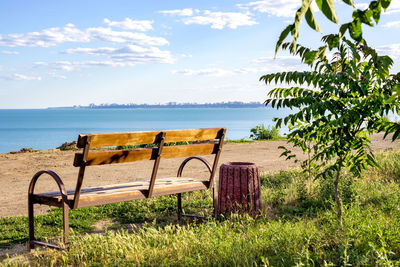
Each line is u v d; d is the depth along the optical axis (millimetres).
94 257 4246
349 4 1702
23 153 16828
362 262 3541
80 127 144250
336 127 4504
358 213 4988
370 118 4516
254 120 191500
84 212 6949
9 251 4961
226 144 20281
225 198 6121
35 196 4809
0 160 14719
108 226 6121
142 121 198375
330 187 7000
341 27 2742
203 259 4047
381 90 4238
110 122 194250
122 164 13852
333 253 4012
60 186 4523
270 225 4965
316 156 4820
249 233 4852
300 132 4867
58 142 73562
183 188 5797
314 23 1654
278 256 4000
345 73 4238
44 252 4746
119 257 4141
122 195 5031
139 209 6992
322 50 4219
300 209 6461
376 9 2602
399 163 9000
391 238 4129
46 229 5930
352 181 7047
